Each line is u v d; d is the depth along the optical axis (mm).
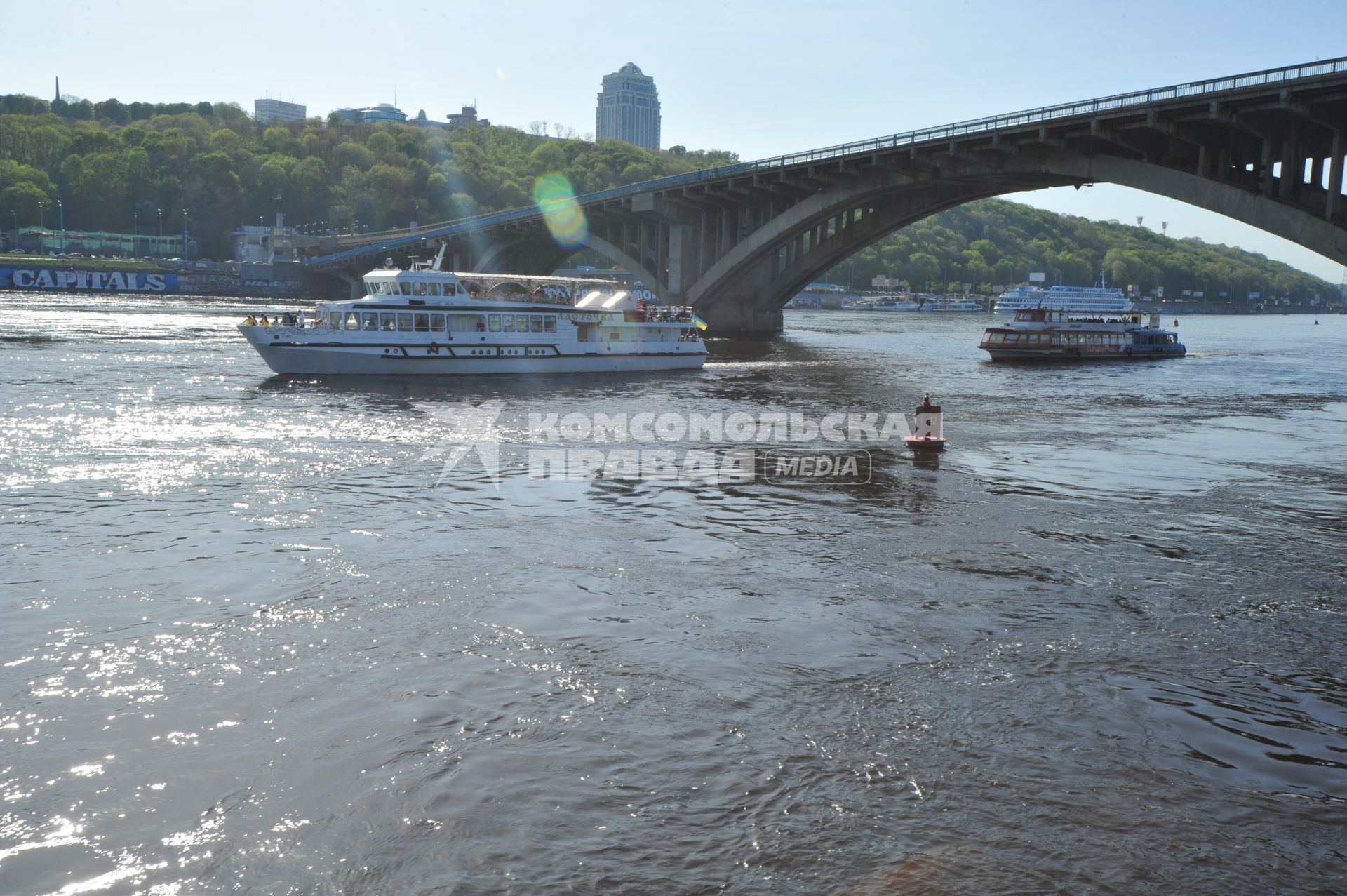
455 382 54719
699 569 18953
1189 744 11914
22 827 9867
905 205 91750
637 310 63719
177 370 54750
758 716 12445
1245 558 20641
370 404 44188
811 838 9797
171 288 182750
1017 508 25125
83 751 11328
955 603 17141
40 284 169375
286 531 21344
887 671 13945
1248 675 14148
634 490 26594
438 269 58375
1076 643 15281
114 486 25719
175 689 12992
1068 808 10406
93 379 49438
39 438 32656
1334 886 9188
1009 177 74062
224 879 9148
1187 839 9883
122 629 15109
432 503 24469
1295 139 53562
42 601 16375
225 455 30500
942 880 9156
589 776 10898
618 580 18141
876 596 17406
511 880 9133
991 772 11133
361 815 10125
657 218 113000
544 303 60031
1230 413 47781
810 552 20375
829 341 104562
